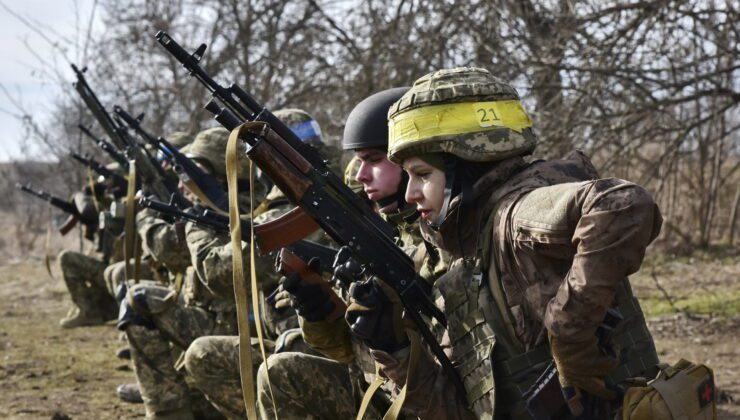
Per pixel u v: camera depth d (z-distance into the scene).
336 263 2.96
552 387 2.58
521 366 2.61
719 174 12.97
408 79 9.66
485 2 8.88
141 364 5.29
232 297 4.62
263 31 13.62
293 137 3.19
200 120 14.07
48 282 14.76
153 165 6.51
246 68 13.53
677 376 2.61
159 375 5.28
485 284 2.67
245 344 2.49
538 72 8.62
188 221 4.86
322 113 11.17
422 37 9.34
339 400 3.54
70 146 16.81
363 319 2.79
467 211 2.71
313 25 12.27
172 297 5.07
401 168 3.37
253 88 13.34
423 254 3.22
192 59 3.18
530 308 2.57
